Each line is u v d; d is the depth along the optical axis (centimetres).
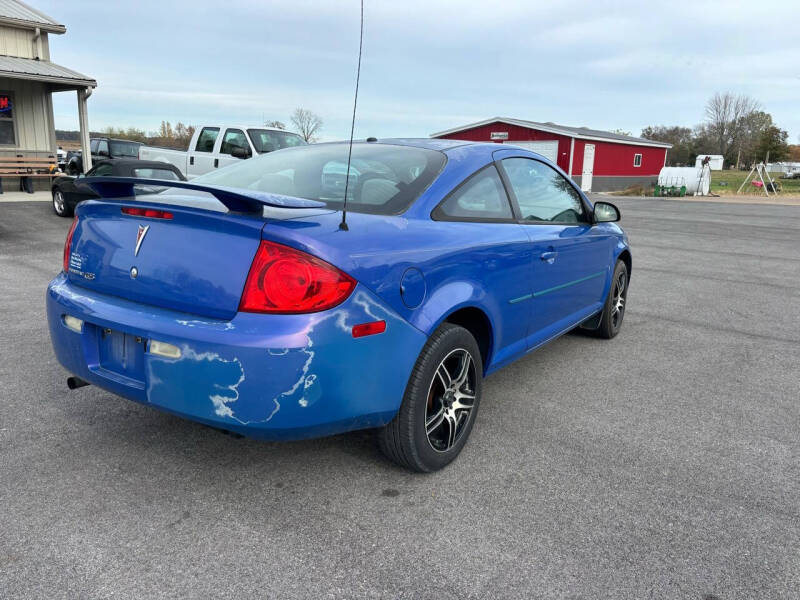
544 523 232
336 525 227
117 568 199
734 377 414
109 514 228
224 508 235
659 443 307
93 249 249
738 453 298
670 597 193
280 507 237
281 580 196
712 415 346
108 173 989
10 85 1517
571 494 254
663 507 246
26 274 669
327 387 211
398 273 230
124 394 232
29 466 261
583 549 217
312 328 204
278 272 204
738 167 9100
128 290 234
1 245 862
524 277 318
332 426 221
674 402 365
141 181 226
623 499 251
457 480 263
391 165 290
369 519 231
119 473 258
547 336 366
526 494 253
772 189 4141
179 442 288
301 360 203
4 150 1526
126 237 237
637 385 393
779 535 229
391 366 230
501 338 306
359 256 217
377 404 229
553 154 3819
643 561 211
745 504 251
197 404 210
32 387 347
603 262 441
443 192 278
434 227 262
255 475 261
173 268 221
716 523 236
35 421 304
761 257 1048
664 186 3591
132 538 214
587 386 388
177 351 210
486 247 281
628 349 475
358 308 214
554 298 364
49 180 1644
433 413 263
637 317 588
